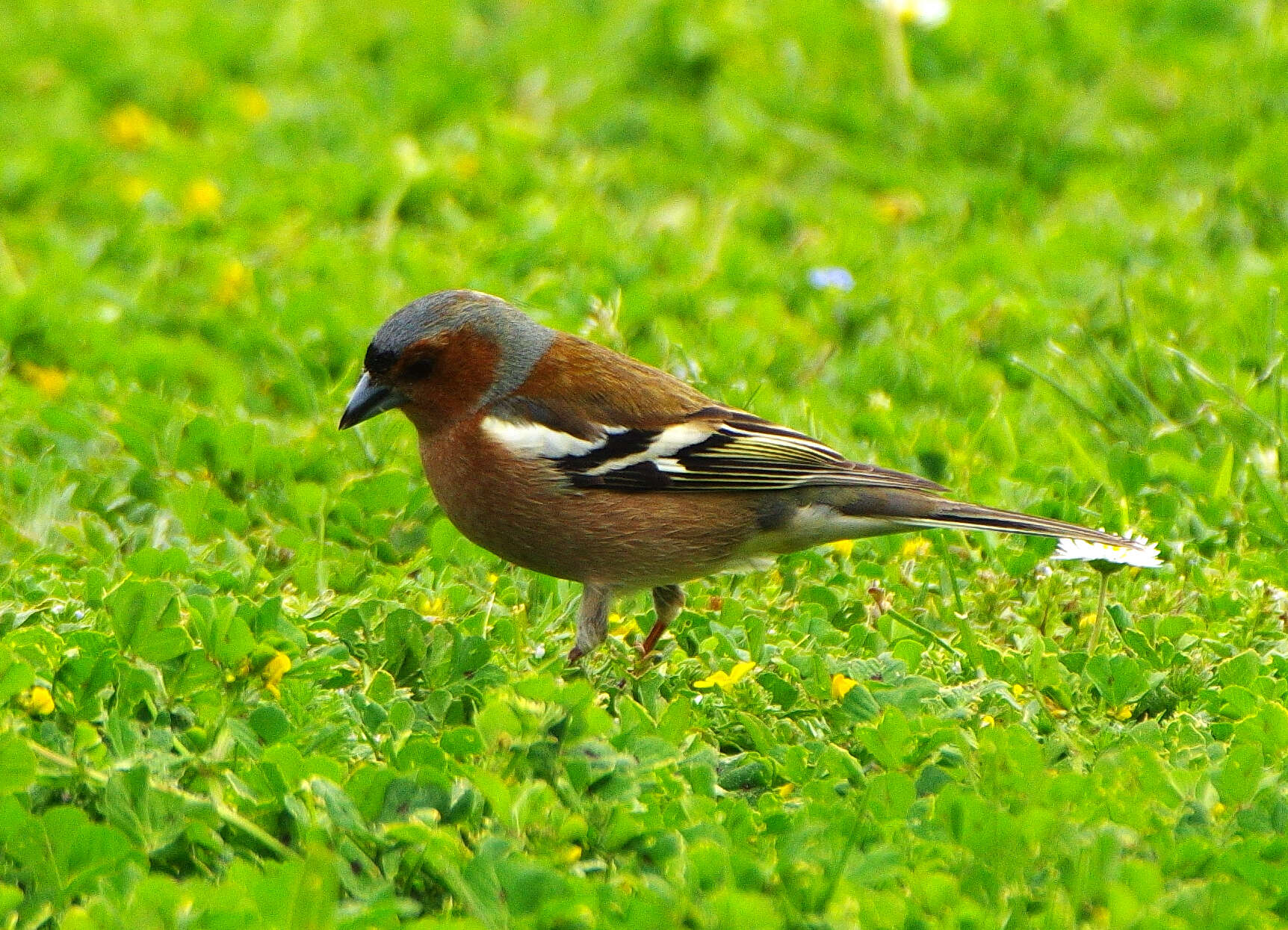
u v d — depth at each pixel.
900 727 7.79
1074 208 16.89
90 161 17.34
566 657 9.39
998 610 9.77
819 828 6.94
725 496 9.69
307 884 6.12
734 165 18.02
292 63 20.27
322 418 12.55
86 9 21.11
